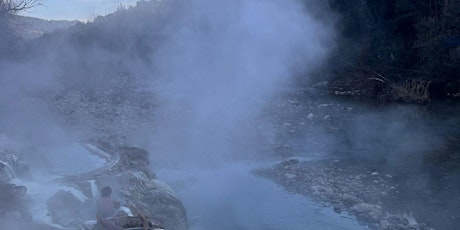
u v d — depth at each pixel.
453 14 25.12
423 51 25.84
